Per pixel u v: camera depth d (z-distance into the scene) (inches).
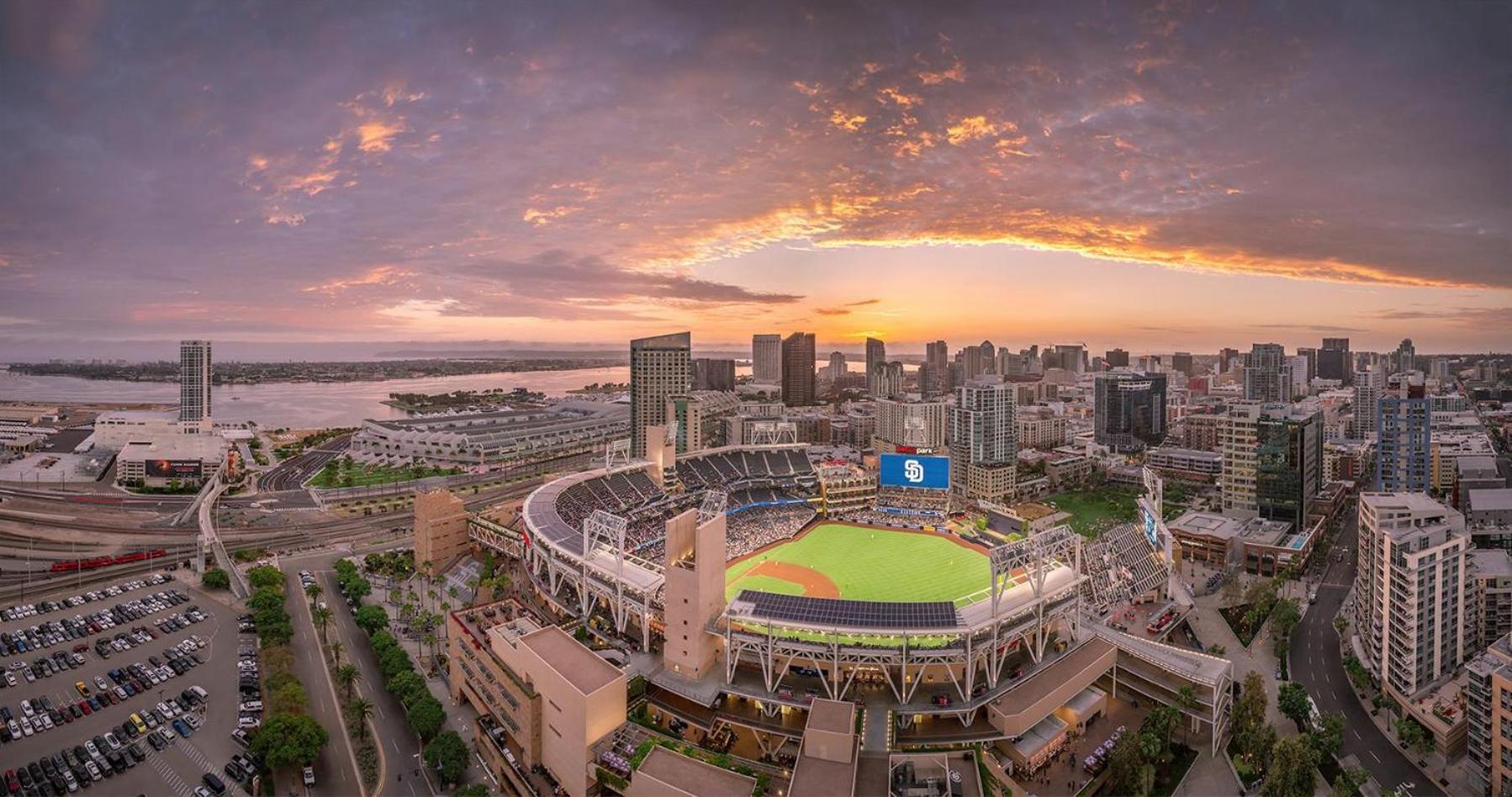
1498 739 5743.1
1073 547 7524.6
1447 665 7199.8
